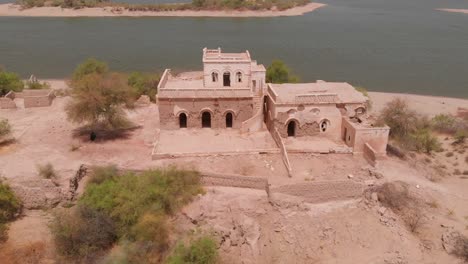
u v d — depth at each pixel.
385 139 44.03
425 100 77.50
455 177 47.84
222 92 48.66
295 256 34.28
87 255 32.66
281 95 47.31
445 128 61.16
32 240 34.53
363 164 42.78
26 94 62.88
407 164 45.94
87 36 128.12
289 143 45.97
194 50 112.75
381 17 175.25
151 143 46.91
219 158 42.97
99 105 47.38
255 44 121.12
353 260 34.00
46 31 134.38
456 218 38.53
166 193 36.03
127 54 107.88
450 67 100.38
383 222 37.00
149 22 153.38
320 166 41.97
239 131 49.59
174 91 48.38
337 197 38.28
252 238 34.44
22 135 48.91
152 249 32.66
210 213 35.44
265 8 173.62
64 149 45.31
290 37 131.38
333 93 47.41
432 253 34.84
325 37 132.38
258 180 37.75
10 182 37.62
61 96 65.00
